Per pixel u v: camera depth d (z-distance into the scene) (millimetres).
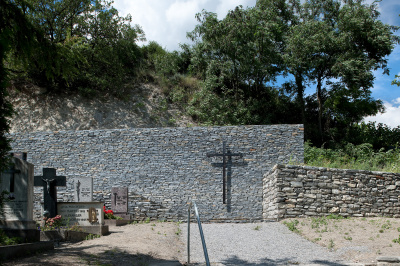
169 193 17719
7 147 6703
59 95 26734
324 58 28078
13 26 7676
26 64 8359
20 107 25562
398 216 14133
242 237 10492
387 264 7266
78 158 18672
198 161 18047
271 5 30484
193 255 8406
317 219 12781
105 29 27641
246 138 18156
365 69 26812
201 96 28141
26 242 7672
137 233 11094
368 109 29594
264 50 28266
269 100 31062
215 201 17469
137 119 26875
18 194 8188
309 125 29547
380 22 28516
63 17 26344
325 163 18719
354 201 13992
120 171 18281
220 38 27891
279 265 7391
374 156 22984
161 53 33781
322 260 7734
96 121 26016
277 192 13727
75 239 9555
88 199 14906
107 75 28109
